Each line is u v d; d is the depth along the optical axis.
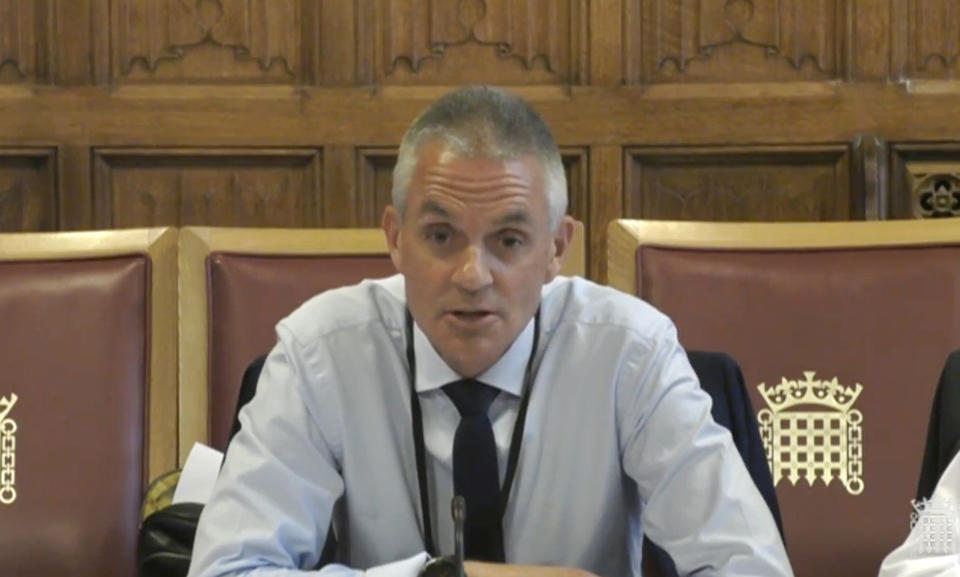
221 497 3.85
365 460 3.99
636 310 4.04
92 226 7.07
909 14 6.99
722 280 5.19
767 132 7.02
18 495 5.18
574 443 3.96
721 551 3.74
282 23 7.09
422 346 3.92
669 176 7.11
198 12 7.08
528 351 3.92
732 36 7.04
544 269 3.58
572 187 7.11
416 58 7.09
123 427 5.24
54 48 7.04
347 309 4.06
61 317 5.30
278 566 3.79
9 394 5.24
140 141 7.06
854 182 6.98
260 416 3.95
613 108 7.04
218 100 7.07
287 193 7.14
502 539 3.91
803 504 5.03
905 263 5.16
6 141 7.04
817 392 5.08
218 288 5.36
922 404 5.04
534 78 7.09
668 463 3.87
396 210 3.59
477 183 3.42
